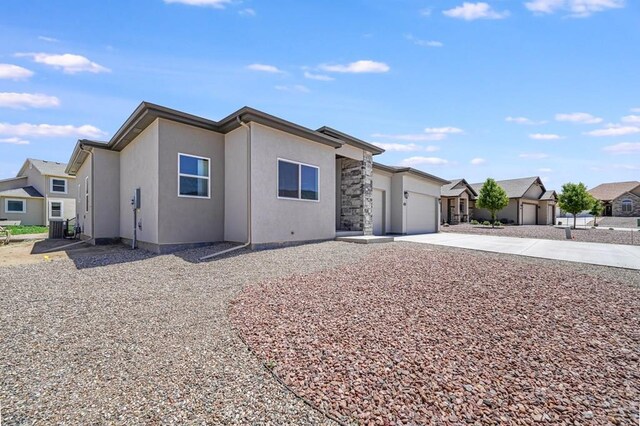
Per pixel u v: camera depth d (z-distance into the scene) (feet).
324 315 12.53
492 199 86.53
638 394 7.57
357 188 41.70
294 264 21.54
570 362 9.05
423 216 60.13
